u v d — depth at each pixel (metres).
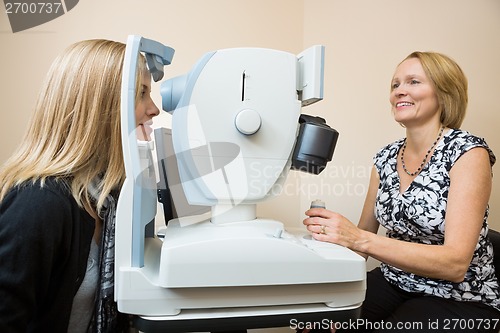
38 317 0.58
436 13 1.22
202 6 1.27
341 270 0.54
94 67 0.63
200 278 0.49
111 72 0.63
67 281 0.59
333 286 0.56
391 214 0.98
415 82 0.96
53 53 1.10
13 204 0.55
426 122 0.97
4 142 1.06
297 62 0.63
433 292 0.90
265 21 1.37
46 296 0.59
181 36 1.24
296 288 0.54
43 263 0.54
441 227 0.88
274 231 0.59
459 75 0.95
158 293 0.50
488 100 1.17
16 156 0.65
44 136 0.63
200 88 0.58
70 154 0.62
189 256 0.49
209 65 0.59
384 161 1.09
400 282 0.98
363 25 1.35
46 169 0.60
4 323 0.50
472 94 1.19
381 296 0.99
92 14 1.13
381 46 1.32
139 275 0.50
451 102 0.95
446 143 0.91
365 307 0.96
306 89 0.63
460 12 1.19
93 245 0.68
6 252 0.51
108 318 0.64
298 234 0.70
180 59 1.24
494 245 0.95
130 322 0.66
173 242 0.51
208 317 0.51
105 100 0.64
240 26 1.33
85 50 0.64
